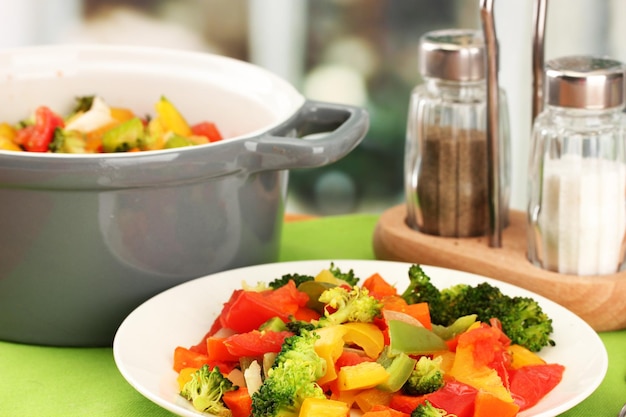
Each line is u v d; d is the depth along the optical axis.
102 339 1.28
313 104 1.40
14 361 1.24
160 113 1.57
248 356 1.09
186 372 1.08
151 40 2.78
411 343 1.07
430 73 1.47
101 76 1.67
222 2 2.73
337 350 1.04
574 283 1.32
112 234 1.21
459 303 1.22
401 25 2.69
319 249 1.59
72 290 1.24
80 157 1.16
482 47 1.45
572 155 1.33
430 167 1.49
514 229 1.52
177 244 1.26
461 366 1.06
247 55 2.77
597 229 1.33
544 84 1.32
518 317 1.16
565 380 1.10
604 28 2.56
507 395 1.01
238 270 1.31
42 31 2.79
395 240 1.49
